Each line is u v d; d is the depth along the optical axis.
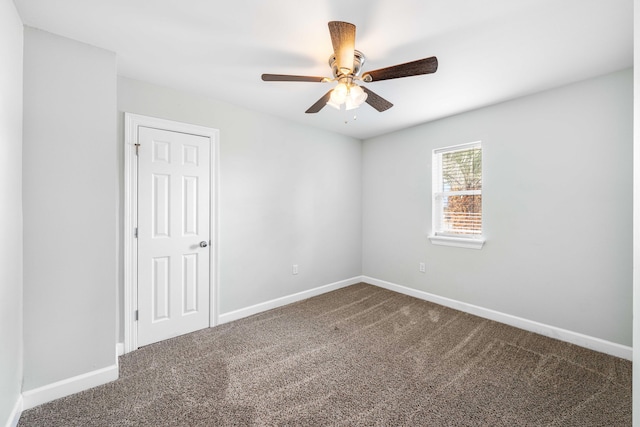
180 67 2.04
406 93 2.42
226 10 1.44
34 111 1.57
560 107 2.29
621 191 2.04
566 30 1.57
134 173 2.21
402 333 2.48
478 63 1.92
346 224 3.94
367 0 1.35
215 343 2.31
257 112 2.94
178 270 2.44
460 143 2.96
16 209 1.45
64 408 1.56
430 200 3.28
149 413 1.52
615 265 2.07
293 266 3.32
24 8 1.42
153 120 2.28
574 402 1.59
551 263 2.37
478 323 2.67
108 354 1.80
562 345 2.23
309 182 3.47
